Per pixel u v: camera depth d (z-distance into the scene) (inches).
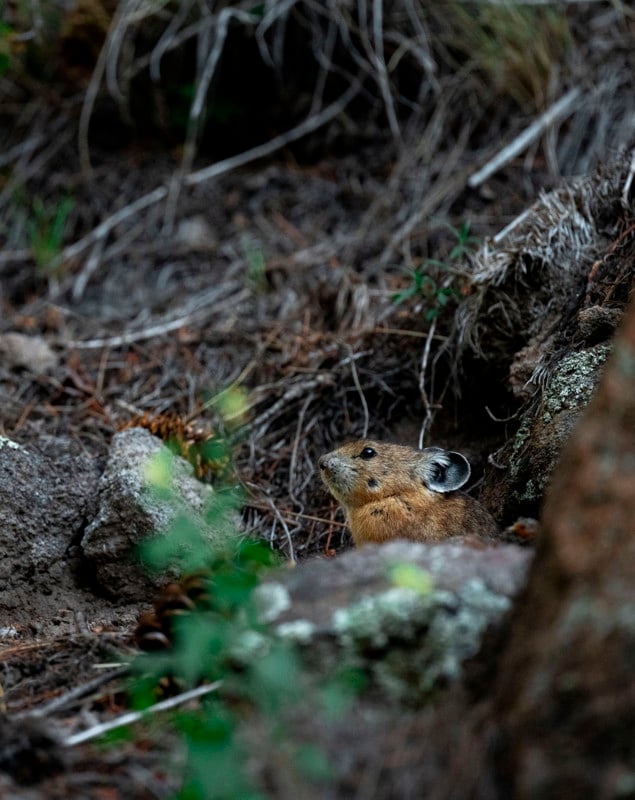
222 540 328.8
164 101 585.9
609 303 332.5
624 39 546.3
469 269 394.0
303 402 409.1
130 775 199.8
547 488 306.2
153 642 234.5
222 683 211.3
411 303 424.2
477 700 188.1
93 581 322.0
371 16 571.8
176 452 368.2
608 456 180.2
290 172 560.4
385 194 529.3
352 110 574.2
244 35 569.0
